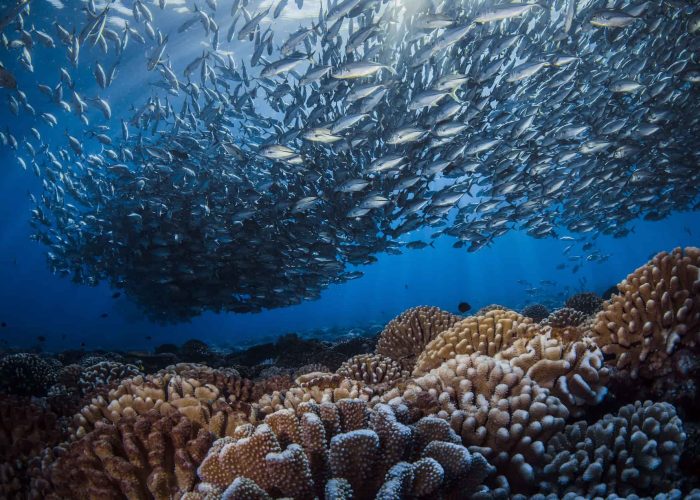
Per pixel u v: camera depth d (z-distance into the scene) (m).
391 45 11.26
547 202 12.14
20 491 3.20
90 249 17.00
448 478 2.31
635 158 13.09
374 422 2.43
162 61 11.98
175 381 3.84
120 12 20.92
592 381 3.32
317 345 11.67
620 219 16.36
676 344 3.53
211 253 14.03
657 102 10.28
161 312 19.48
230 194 13.05
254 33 10.90
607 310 4.07
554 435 2.94
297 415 2.63
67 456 2.70
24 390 7.14
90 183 15.42
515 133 9.76
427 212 10.81
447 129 8.91
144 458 2.49
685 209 18.56
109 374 6.87
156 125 13.48
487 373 3.26
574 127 10.05
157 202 13.12
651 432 2.92
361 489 2.21
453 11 10.65
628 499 2.51
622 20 7.87
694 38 9.34
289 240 12.88
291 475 2.04
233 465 2.18
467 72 10.51
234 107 12.47
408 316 7.25
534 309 12.11
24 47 12.06
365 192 12.05
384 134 11.27
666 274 3.73
